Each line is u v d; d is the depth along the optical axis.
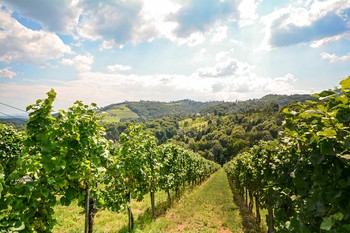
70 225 12.92
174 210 18.84
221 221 16.70
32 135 5.55
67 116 6.14
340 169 3.01
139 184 13.45
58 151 5.79
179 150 27.47
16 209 4.73
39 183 5.20
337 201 3.01
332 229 2.99
